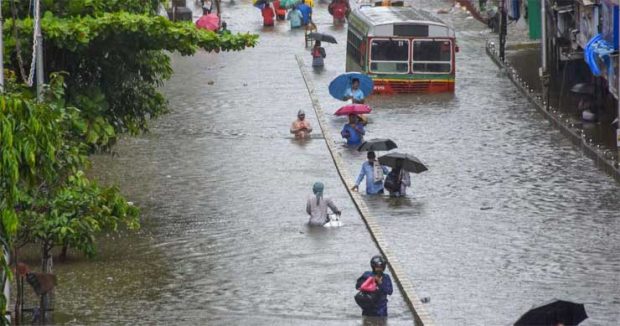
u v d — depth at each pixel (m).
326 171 73.19
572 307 39.22
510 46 115.88
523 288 50.59
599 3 84.38
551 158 74.56
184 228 60.91
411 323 47.09
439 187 68.06
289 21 135.00
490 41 119.19
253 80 102.75
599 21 84.56
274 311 48.34
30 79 50.12
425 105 92.19
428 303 48.72
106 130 61.19
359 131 78.88
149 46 60.91
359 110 78.69
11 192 31.88
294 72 106.88
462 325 46.06
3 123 31.25
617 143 75.81
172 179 71.12
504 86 98.88
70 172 48.47
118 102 65.19
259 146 79.62
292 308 48.78
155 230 60.56
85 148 51.88
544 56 94.62
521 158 74.69
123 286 51.81
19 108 31.86
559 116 84.75
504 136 80.94
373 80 97.12
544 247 56.44
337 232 60.00
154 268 54.38
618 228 59.44
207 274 53.53
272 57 114.19
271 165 74.50
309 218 62.34
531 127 83.56
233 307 48.97
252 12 144.12
